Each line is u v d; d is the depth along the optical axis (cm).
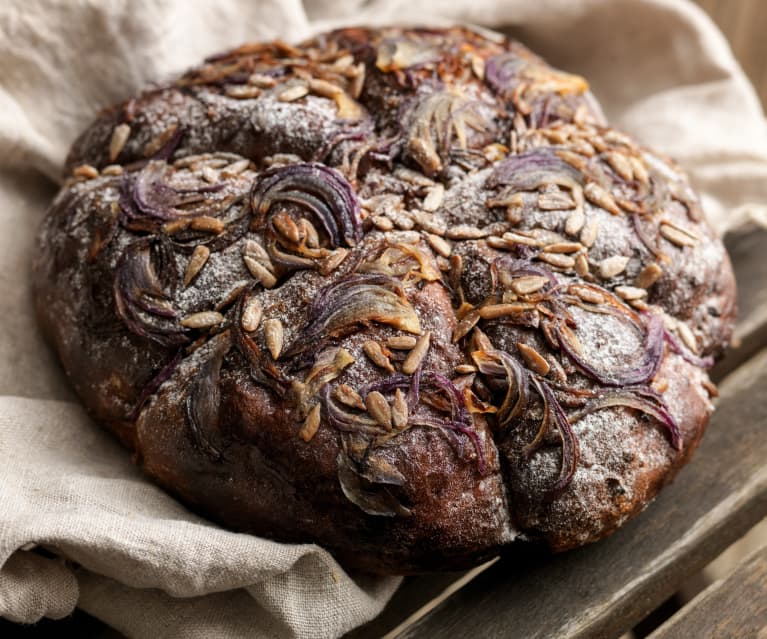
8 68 55
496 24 65
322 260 45
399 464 43
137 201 48
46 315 50
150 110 51
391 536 43
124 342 46
